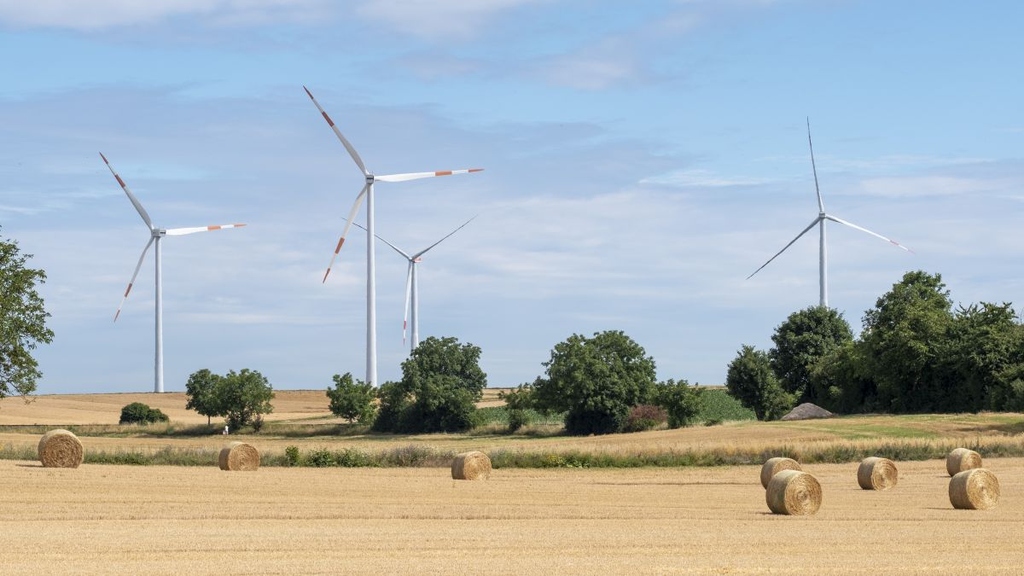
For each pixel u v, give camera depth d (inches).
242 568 863.7
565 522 1173.1
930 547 991.6
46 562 887.1
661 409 3757.4
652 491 1588.3
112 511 1231.5
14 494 1396.4
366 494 1478.8
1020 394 3312.0
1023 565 893.8
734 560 912.3
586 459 2129.7
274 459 2082.9
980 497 1342.3
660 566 882.1
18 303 2556.6
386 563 888.9
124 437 3836.1
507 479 1803.6
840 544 1007.0
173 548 958.4
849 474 1932.8
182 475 1734.7
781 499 1267.2
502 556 927.0
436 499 1419.8
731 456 2181.3
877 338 3767.2
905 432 2893.7
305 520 1178.0
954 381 3590.1
